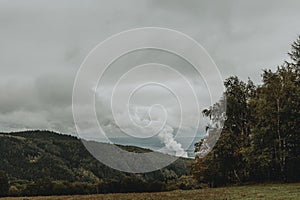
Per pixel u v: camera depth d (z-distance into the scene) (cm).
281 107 3800
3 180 3981
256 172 4156
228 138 4172
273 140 3797
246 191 2822
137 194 3206
